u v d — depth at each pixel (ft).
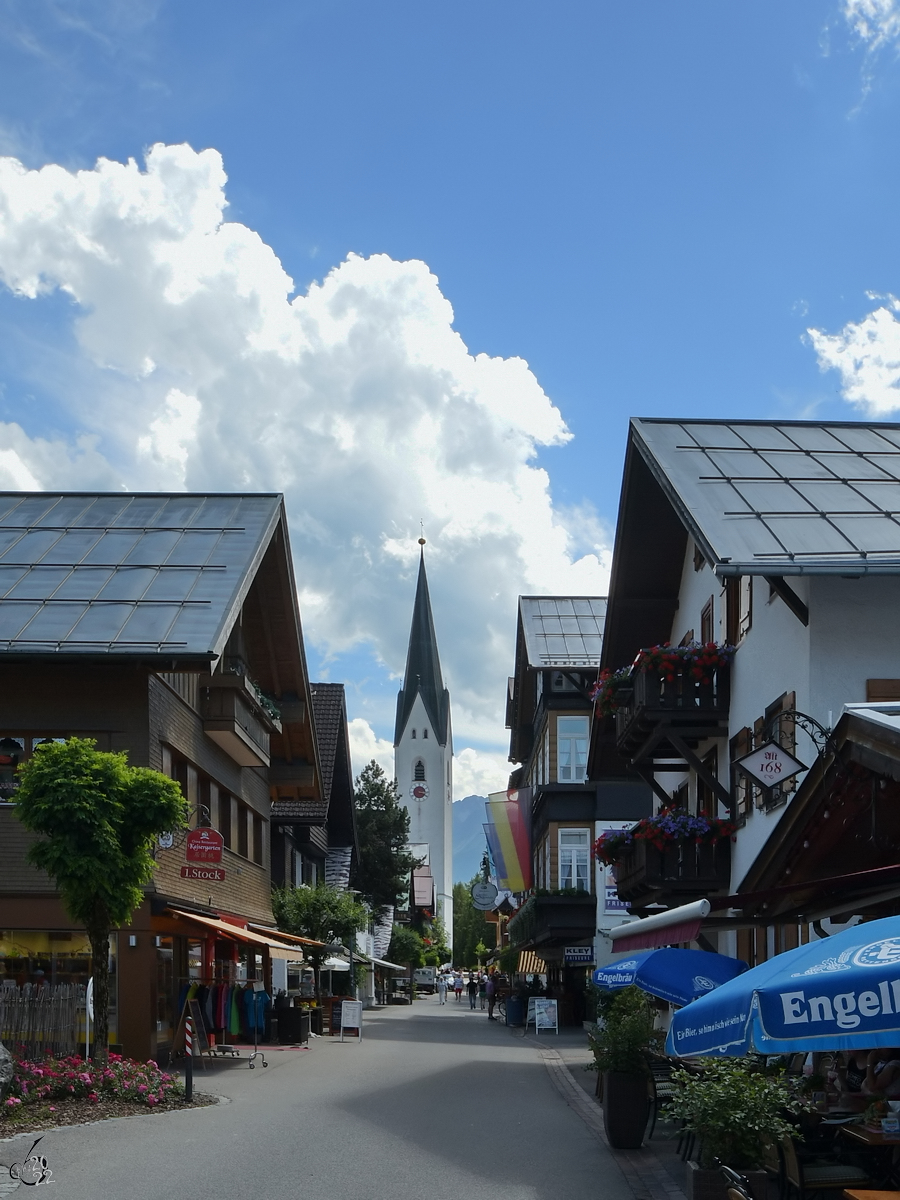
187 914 76.59
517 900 171.12
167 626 77.30
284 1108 56.08
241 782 105.50
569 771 144.66
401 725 472.85
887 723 38.40
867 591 57.93
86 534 92.63
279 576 102.63
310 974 153.99
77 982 73.56
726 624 73.92
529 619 154.92
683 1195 36.96
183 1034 79.36
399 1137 47.88
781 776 54.49
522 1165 42.16
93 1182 37.35
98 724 75.97
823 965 25.04
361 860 234.58
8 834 74.90
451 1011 196.75
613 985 56.13
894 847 43.14
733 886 71.67
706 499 63.46
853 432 79.00
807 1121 36.47
